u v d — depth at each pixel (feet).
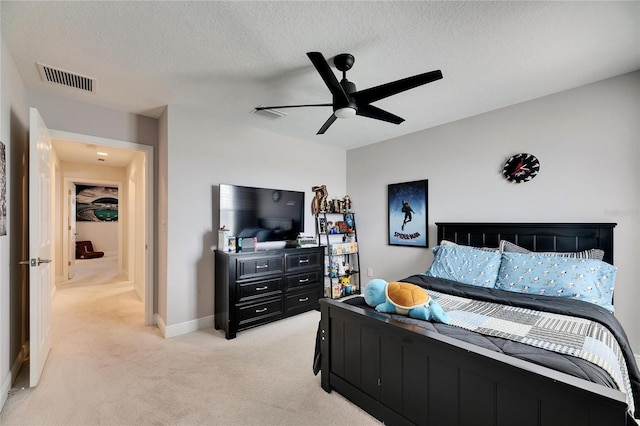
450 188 11.37
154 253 10.84
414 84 6.28
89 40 6.20
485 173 10.37
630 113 7.64
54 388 6.55
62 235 18.12
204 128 10.59
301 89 8.57
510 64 7.22
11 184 6.79
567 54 6.78
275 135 12.75
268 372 7.35
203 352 8.46
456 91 8.71
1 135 5.90
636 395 4.83
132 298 14.25
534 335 4.83
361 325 5.67
